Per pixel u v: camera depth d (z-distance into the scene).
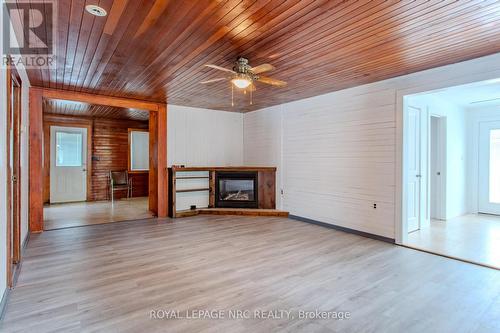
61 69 3.77
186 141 6.45
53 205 7.45
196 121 6.60
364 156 4.59
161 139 6.08
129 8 2.26
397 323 2.15
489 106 6.16
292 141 5.97
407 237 4.21
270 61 3.46
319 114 5.36
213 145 6.86
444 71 3.64
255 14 2.36
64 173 7.91
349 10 2.29
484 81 3.34
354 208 4.74
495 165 6.18
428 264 3.36
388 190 4.27
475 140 6.38
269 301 2.46
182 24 2.53
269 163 6.57
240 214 6.29
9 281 2.59
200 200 6.64
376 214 4.42
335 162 5.06
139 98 5.60
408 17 2.41
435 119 5.85
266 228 5.11
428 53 3.22
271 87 4.73
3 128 2.30
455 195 6.09
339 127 4.99
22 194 3.79
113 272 3.07
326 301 2.47
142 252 3.74
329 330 2.05
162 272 3.08
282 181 6.23
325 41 2.88
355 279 2.93
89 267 3.20
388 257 3.59
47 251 3.75
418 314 2.28
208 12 2.31
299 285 2.78
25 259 3.45
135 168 9.09
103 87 4.71
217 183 6.59
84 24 2.53
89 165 8.23
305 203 5.67
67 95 4.94
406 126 4.14
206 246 4.01
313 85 4.60
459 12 2.32
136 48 3.06
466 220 5.73
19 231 3.32
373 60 3.45
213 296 2.54
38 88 4.69
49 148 7.68
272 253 3.72
